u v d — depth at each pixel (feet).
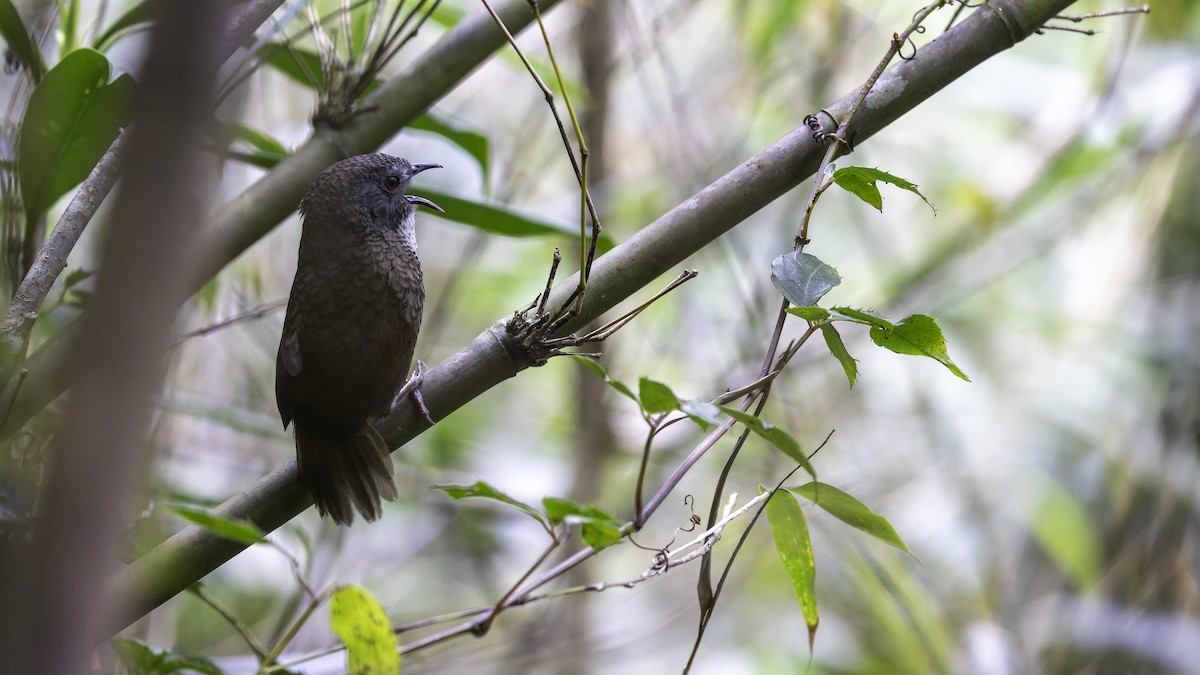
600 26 38.14
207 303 26.58
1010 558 37.32
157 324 7.65
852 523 15.11
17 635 7.66
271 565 35.35
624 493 38.70
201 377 30.86
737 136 39.70
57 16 21.30
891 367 41.27
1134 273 37.83
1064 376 38.70
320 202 20.01
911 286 40.42
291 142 31.76
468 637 35.60
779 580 39.60
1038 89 43.32
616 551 38.88
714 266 40.65
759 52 38.19
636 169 41.73
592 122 38.78
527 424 42.65
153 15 7.75
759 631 39.04
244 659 20.77
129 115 17.51
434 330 35.76
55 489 7.66
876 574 35.12
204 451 30.12
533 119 39.88
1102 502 36.35
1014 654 34.83
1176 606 33.17
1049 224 40.16
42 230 19.33
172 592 15.58
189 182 7.63
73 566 7.64
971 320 41.27
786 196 41.73
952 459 38.60
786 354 15.76
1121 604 33.94
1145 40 38.86
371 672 12.66
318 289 19.38
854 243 44.04
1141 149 37.88
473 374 17.34
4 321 15.08
